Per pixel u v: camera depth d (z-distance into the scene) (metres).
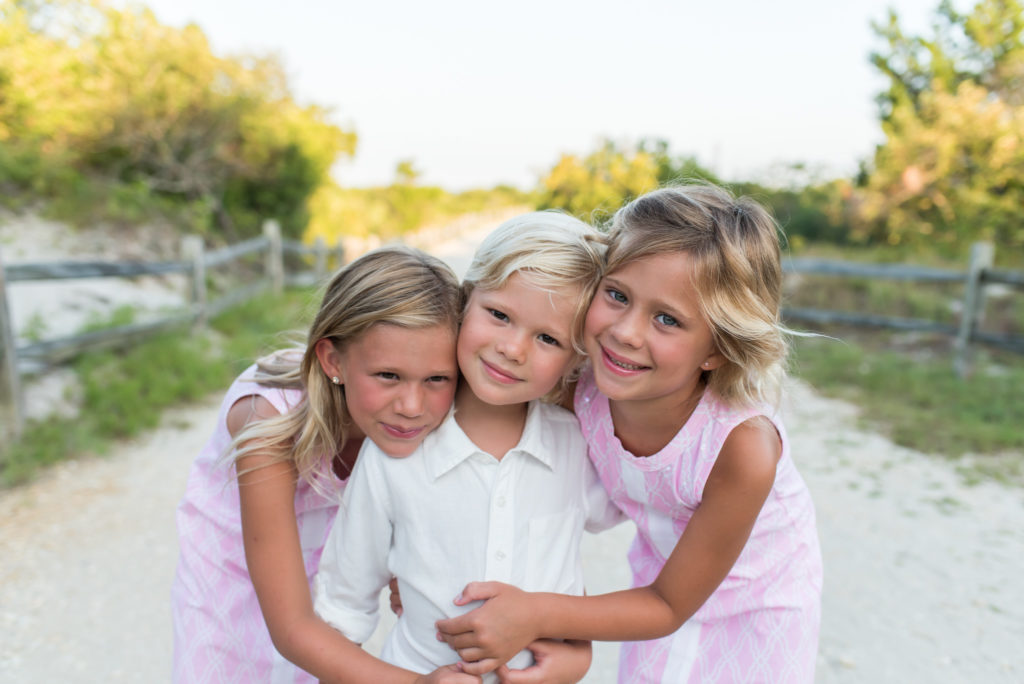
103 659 2.40
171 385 5.16
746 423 1.37
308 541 1.63
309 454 1.39
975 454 4.54
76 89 9.12
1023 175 10.92
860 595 2.92
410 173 24.92
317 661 1.29
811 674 1.62
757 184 14.45
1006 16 12.37
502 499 1.33
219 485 1.66
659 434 1.44
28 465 3.78
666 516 1.56
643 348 1.23
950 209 11.57
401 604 1.44
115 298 6.91
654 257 1.22
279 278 9.76
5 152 8.33
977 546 3.35
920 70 13.30
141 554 3.07
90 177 9.38
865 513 3.70
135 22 9.70
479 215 33.66
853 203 13.29
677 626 1.39
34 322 5.19
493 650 1.21
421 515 1.33
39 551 3.06
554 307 1.24
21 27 8.95
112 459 4.09
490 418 1.37
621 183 13.38
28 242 7.58
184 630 1.59
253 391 1.52
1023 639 2.63
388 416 1.30
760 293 1.28
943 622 2.73
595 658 2.50
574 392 1.55
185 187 10.20
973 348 6.20
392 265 1.31
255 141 10.71
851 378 6.32
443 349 1.28
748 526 1.38
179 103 9.61
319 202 13.64
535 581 1.35
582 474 1.52
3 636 2.49
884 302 8.80
